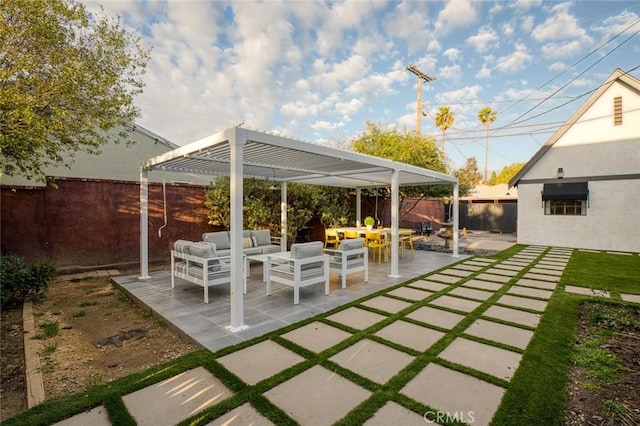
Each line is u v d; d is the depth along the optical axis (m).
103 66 5.16
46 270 5.35
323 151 4.91
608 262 8.37
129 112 5.92
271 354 3.12
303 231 12.23
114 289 6.01
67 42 4.83
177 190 8.91
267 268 5.65
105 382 2.71
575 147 11.51
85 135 6.30
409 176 8.44
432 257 9.31
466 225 19.98
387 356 3.06
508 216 18.22
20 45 4.27
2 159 5.32
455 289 5.59
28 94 4.36
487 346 3.28
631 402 2.35
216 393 2.47
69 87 4.53
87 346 3.52
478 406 2.28
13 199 6.68
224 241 7.32
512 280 6.27
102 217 7.73
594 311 4.20
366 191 13.21
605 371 2.76
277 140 4.18
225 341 3.42
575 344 3.34
